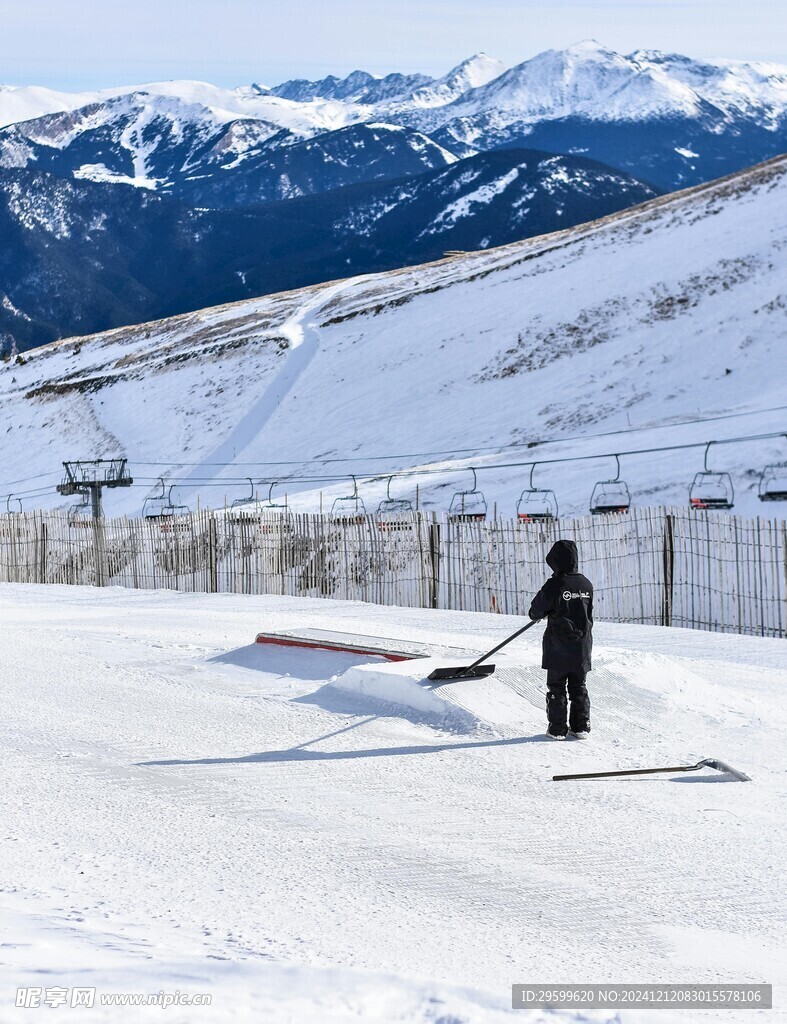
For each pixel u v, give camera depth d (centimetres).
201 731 1889
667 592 4331
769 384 13050
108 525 6681
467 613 4300
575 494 8850
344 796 1493
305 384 18262
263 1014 637
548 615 1905
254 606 4728
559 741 1862
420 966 867
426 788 1548
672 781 1639
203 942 876
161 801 1435
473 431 14350
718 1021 790
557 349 16150
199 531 6162
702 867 1226
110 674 2436
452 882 1141
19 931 841
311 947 897
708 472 7688
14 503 17388
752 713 2125
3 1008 614
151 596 5516
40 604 4972
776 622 4109
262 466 15712
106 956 763
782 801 1538
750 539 4506
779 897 1131
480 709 1981
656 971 904
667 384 13988
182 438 18000
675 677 2197
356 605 4712
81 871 1113
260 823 1346
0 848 1188
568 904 1085
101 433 19575
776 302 15288
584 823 1396
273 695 2195
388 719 1980
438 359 17212
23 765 1614
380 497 10212
